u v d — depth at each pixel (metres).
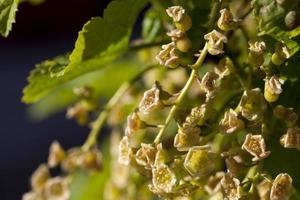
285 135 0.22
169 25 0.28
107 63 0.29
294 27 0.23
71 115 0.31
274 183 0.22
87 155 0.31
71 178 0.31
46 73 0.28
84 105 0.31
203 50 0.22
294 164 0.25
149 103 0.23
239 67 0.25
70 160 0.31
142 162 0.22
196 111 0.22
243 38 0.27
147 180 0.33
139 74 0.31
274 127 0.23
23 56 1.25
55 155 0.31
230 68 0.23
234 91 0.26
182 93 0.23
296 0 0.23
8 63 1.29
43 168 0.32
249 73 0.23
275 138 0.23
